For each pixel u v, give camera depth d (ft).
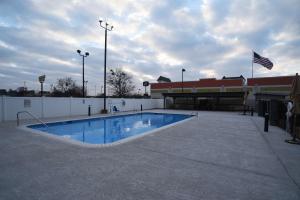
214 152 16.71
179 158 14.92
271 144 19.89
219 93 79.61
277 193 9.33
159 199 8.64
